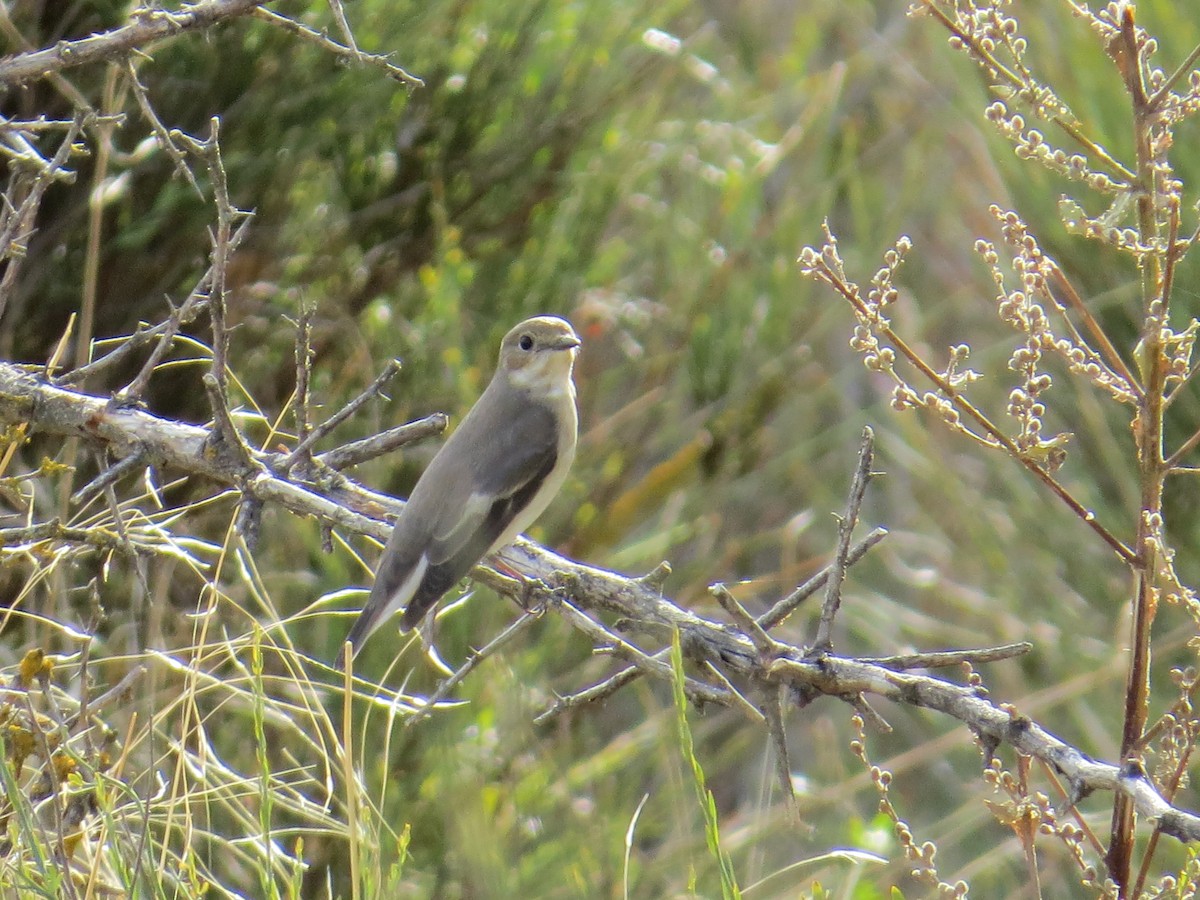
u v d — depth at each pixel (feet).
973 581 52.75
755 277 49.08
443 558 28.73
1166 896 21.31
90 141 35.01
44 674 22.43
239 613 33.68
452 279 39.65
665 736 38.50
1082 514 21.42
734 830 41.65
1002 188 47.11
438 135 41.37
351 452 25.70
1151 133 20.42
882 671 19.72
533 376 32.14
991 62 20.59
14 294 34.53
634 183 46.88
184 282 36.88
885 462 53.83
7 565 25.58
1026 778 21.12
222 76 36.68
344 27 24.25
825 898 22.39
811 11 60.85
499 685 35.94
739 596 46.26
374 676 34.45
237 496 33.91
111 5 34.86
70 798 23.06
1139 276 36.32
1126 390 21.48
